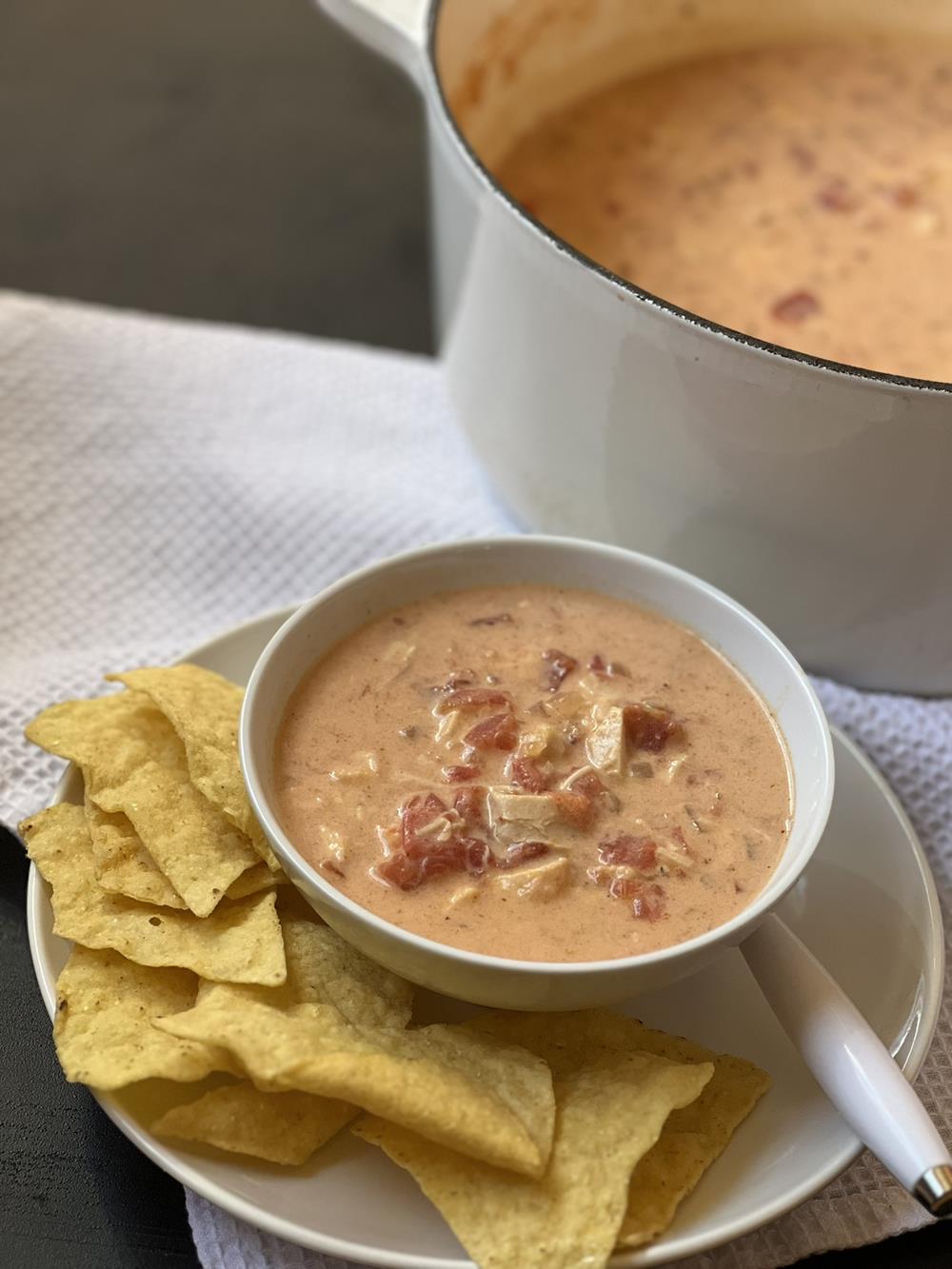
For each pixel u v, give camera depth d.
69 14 0.79
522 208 0.40
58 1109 0.35
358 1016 0.33
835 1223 0.33
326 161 0.72
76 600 0.47
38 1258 0.32
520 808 0.34
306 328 0.63
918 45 0.62
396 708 0.37
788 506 0.40
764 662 0.38
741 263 0.52
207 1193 0.30
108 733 0.37
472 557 0.40
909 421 0.36
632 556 0.40
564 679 0.38
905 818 0.39
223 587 0.48
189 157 0.71
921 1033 0.34
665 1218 0.30
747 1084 0.33
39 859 0.35
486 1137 0.29
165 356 0.54
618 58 0.60
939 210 0.54
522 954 0.32
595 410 0.42
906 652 0.44
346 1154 0.32
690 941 0.31
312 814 0.35
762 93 0.60
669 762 0.36
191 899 0.33
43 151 0.70
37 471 0.50
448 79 0.52
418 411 0.55
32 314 0.53
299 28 0.79
